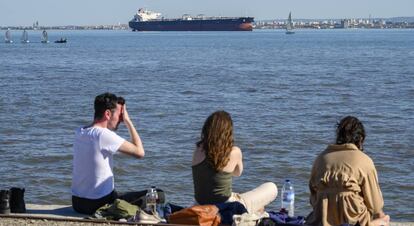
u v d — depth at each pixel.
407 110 32.75
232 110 32.59
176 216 8.98
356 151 8.66
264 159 20.73
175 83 48.88
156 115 30.69
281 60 82.19
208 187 9.11
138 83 49.09
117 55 99.06
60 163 20.03
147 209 9.52
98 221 9.30
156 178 18.33
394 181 18.23
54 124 27.69
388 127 27.23
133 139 9.89
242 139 24.02
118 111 9.96
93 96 39.12
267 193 10.07
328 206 8.62
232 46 136.12
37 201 16.23
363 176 8.53
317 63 75.06
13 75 57.34
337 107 33.81
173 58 89.06
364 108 33.47
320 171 8.73
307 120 29.12
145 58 89.31
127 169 19.08
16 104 34.22
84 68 68.19
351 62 76.88
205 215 8.83
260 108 33.38
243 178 18.48
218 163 8.98
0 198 9.80
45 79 52.72
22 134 25.00
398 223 10.03
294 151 22.06
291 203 10.40
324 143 23.58
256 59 85.12
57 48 131.88
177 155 21.02
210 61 80.81
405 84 47.44
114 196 10.00
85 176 9.84
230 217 9.01
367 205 8.59
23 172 18.89
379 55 95.06
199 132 25.77
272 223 8.77
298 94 40.31
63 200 16.36
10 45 156.75
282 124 27.80
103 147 9.74
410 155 21.56
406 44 147.88
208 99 37.78
